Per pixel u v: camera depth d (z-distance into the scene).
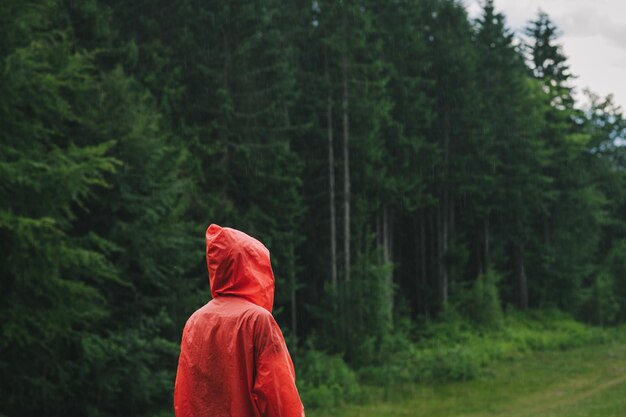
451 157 45.62
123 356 19.66
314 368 28.55
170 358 22.48
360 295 33.03
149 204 21.12
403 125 42.44
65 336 17.89
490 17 50.28
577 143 54.44
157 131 23.25
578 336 44.12
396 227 49.28
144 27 30.42
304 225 38.09
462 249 45.59
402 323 40.53
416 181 42.22
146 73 28.77
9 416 17.64
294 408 2.70
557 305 54.06
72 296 16.86
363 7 38.50
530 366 34.34
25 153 15.32
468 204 47.75
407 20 43.38
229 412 2.74
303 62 37.97
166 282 22.66
